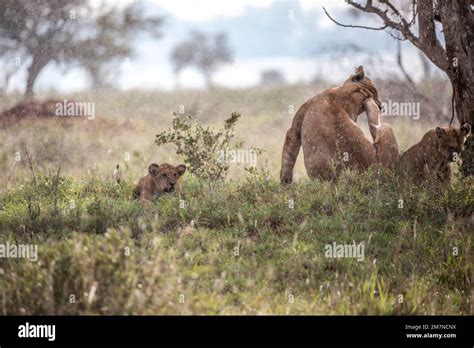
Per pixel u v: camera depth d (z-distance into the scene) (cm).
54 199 1379
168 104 3803
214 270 1073
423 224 1273
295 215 1304
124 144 2370
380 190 1352
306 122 1484
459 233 1205
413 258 1142
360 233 1228
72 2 3628
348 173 1405
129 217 1282
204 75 5781
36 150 2116
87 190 1519
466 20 1462
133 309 870
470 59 1466
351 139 1438
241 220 1229
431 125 2666
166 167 1438
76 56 3706
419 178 1451
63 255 916
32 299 899
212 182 1458
